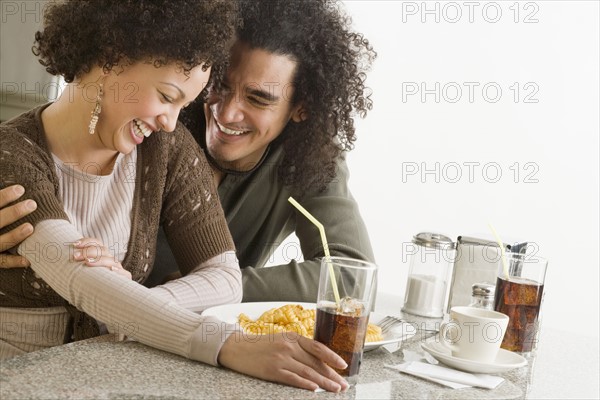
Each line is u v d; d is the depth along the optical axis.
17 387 0.96
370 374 1.20
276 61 1.82
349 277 1.14
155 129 1.45
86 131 1.44
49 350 1.12
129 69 1.38
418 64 3.12
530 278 1.43
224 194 2.02
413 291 1.69
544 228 2.98
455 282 1.74
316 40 1.87
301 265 1.78
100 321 1.34
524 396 1.19
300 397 1.05
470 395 1.15
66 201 1.47
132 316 1.21
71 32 1.38
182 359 1.16
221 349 1.15
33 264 1.32
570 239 2.95
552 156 2.96
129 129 1.44
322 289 1.16
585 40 2.90
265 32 1.80
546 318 2.96
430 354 1.34
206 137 1.93
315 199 2.02
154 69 1.37
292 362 1.11
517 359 1.31
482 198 3.06
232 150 1.90
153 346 1.20
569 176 2.94
